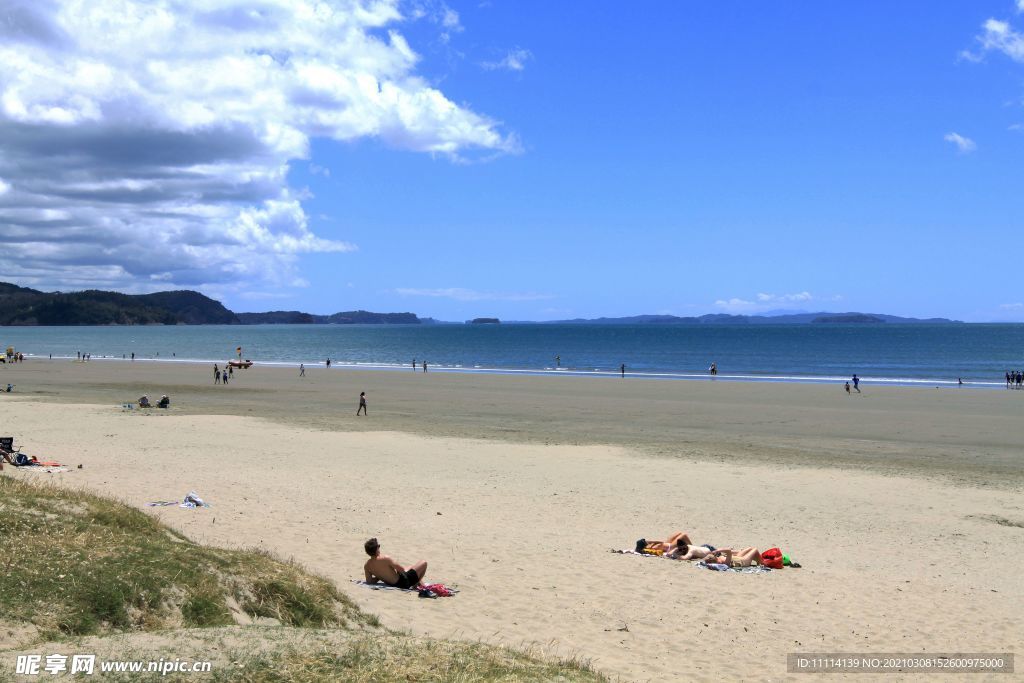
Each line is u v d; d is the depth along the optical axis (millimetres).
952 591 13227
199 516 16484
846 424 39625
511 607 11852
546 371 91562
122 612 8641
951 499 21062
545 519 18094
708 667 9812
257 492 19797
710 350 156750
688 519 18422
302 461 25703
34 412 39188
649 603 12320
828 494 21562
